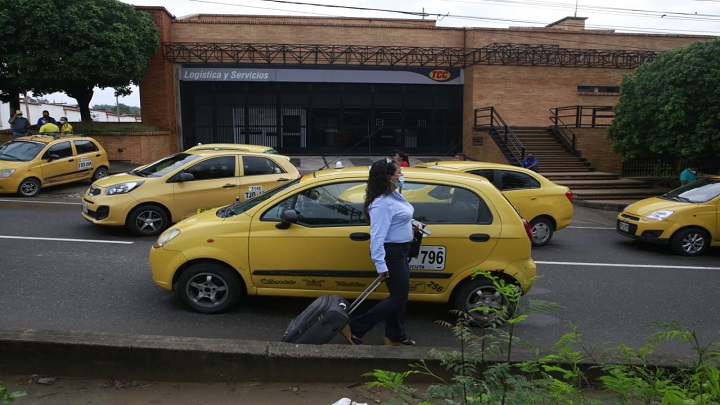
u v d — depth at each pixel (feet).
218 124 76.64
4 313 17.30
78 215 35.27
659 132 49.88
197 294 18.07
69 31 54.75
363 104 78.43
